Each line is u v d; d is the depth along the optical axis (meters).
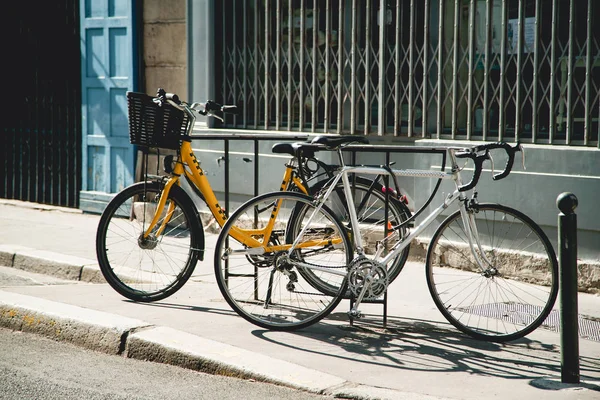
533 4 7.57
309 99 9.16
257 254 6.28
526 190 7.53
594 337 6.16
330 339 5.98
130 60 10.48
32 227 10.17
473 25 7.87
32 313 6.38
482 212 6.83
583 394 4.86
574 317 5.01
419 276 7.79
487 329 6.14
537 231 6.01
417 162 8.23
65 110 11.31
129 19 10.45
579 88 7.42
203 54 9.78
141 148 6.85
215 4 9.71
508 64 7.75
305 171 6.53
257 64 9.48
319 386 5.02
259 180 9.37
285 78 9.34
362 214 6.65
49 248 8.89
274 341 5.91
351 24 8.73
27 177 11.92
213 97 9.80
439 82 8.09
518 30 7.64
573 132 7.49
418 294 7.22
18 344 6.08
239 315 6.31
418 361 5.54
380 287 6.10
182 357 5.54
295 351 5.70
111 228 9.12
